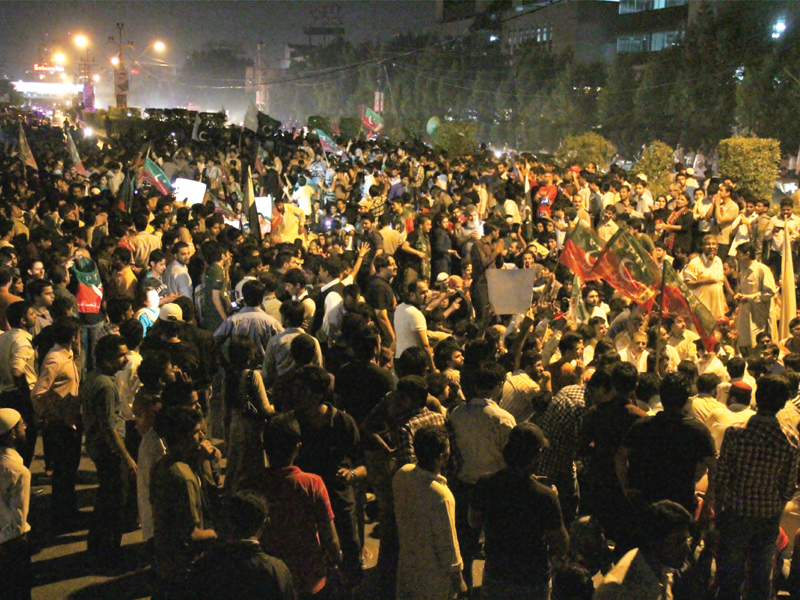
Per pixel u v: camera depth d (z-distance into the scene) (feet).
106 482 20.59
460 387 23.43
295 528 16.12
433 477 16.19
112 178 65.26
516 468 15.65
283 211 46.19
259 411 20.71
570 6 242.37
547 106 179.11
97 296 31.04
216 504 20.95
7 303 27.22
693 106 134.41
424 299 34.55
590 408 19.45
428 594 16.10
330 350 24.59
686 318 27.81
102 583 20.21
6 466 17.17
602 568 19.35
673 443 17.71
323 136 84.23
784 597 20.29
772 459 17.61
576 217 48.44
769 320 37.50
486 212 59.41
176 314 24.34
